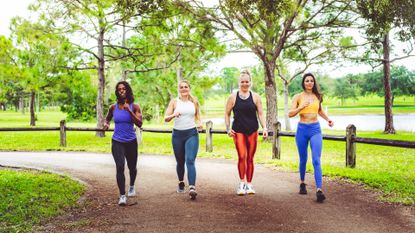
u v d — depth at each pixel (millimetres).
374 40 19922
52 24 20484
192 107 7148
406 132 25359
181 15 18656
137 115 6848
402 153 15102
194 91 35094
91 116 51031
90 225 5645
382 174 9203
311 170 9898
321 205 6523
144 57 22344
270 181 8586
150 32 20375
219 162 11875
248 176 7328
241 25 17328
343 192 7465
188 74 32719
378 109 71812
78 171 10312
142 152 15070
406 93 71375
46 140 19969
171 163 11859
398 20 16812
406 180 8500
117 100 6789
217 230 5324
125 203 6648
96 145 17656
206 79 32281
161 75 33969
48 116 64750
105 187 8188
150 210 6348
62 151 15711
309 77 7016
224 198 7035
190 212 6180
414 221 5629
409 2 16000
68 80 27922
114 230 5414
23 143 18438
